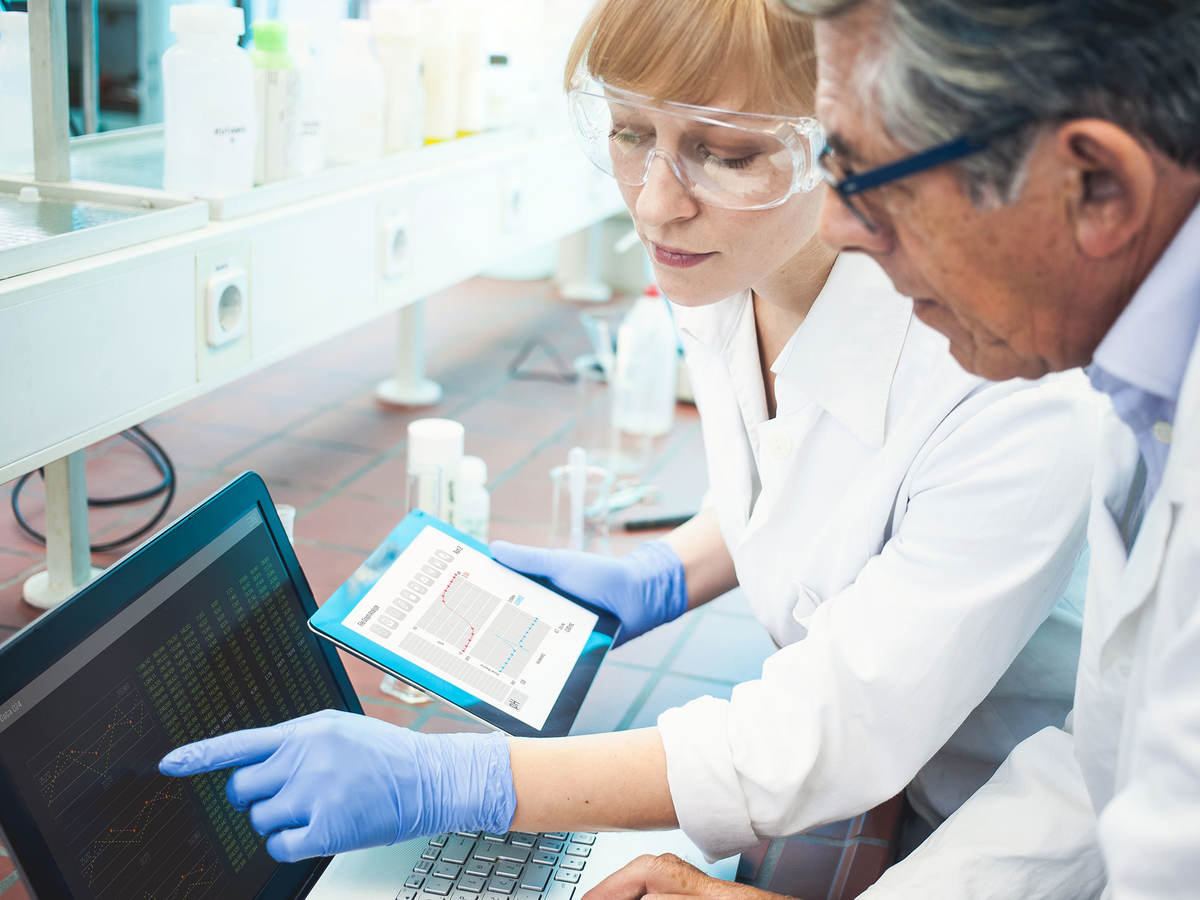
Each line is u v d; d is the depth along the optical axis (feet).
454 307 11.39
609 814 3.41
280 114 5.70
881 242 2.45
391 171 6.73
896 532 3.74
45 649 2.84
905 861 3.36
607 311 10.90
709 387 4.53
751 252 3.44
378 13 6.86
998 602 3.30
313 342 6.03
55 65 5.01
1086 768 3.16
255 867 3.41
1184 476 2.38
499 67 8.52
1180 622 2.38
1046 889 3.26
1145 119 2.06
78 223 4.58
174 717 3.24
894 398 3.75
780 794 3.34
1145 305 2.32
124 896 2.92
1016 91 2.06
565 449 7.88
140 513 6.45
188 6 5.15
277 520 3.94
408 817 3.26
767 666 3.58
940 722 3.40
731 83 3.16
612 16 3.22
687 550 4.92
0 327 3.85
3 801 2.63
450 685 3.74
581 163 9.65
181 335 4.87
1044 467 3.27
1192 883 2.11
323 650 3.99
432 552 4.30
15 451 4.02
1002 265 2.30
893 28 2.16
